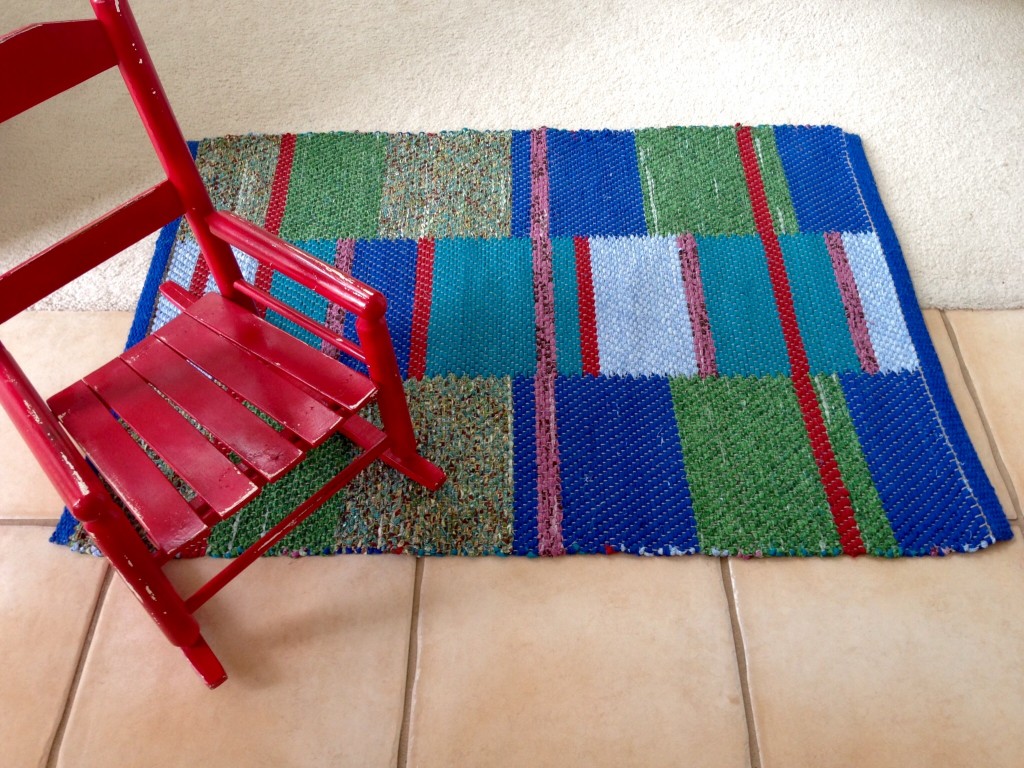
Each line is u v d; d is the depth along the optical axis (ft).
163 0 5.30
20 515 3.41
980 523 3.29
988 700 2.94
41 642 3.11
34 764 2.87
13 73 2.22
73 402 2.77
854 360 3.77
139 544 2.29
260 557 3.27
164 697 2.99
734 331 3.88
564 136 4.59
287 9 5.25
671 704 2.95
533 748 2.88
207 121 4.72
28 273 2.51
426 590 3.21
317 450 3.54
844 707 2.94
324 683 3.01
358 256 4.17
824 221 4.24
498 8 5.25
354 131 4.65
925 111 4.69
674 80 4.87
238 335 2.96
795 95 4.78
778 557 3.27
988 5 5.16
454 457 3.51
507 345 3.85
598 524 3.33
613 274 4.08
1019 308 3.97
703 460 3.50
